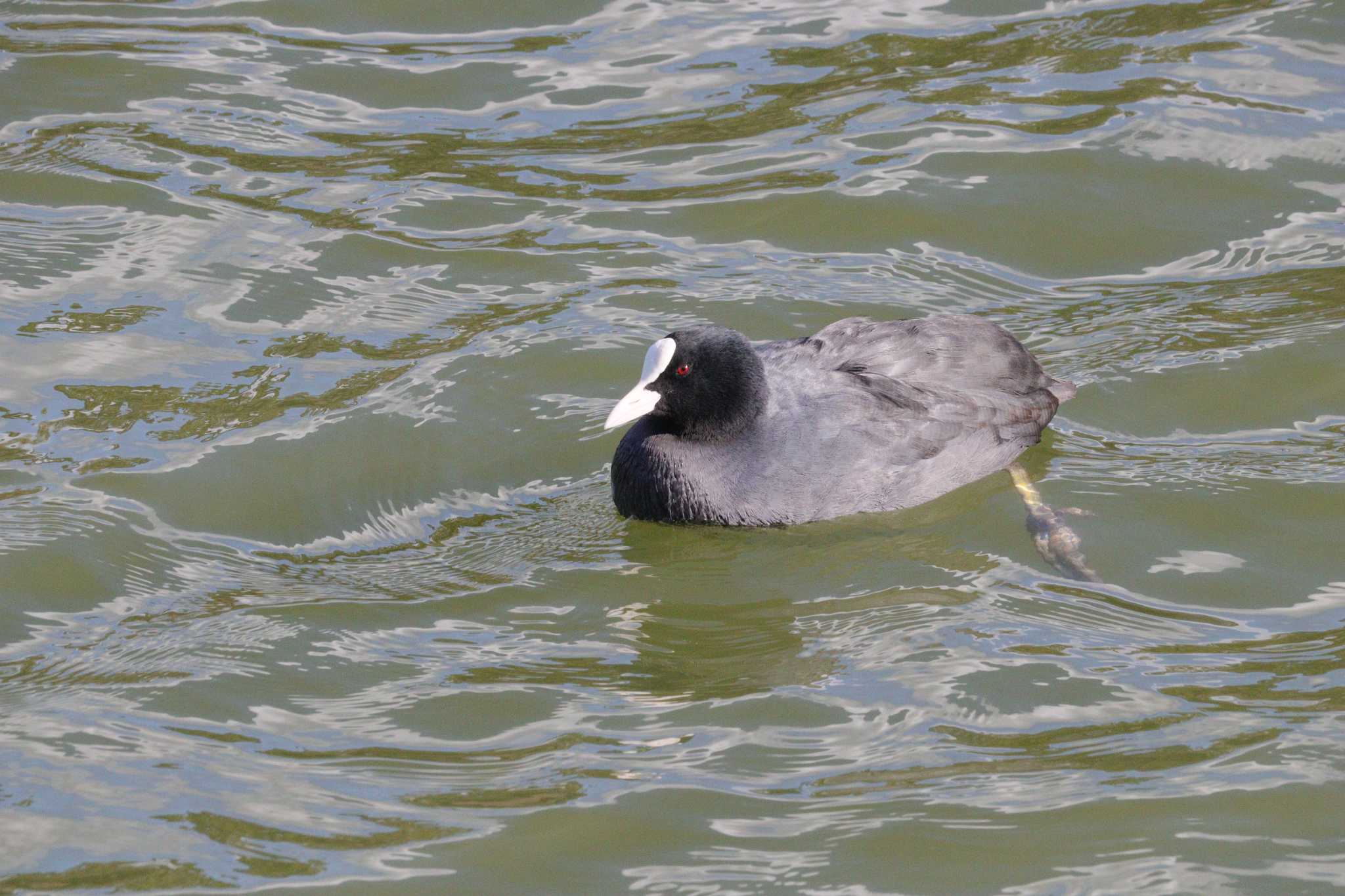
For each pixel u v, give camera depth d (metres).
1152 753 10.18
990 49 19.95
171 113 18.91
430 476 13.60
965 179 17.55
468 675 11.21
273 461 13.67
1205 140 17.98
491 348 15.12
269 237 16.78
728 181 17.66
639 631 11.73
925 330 13.55
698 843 9.52
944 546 12.61
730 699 10.89
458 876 9.29
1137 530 12.64
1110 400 14.28
